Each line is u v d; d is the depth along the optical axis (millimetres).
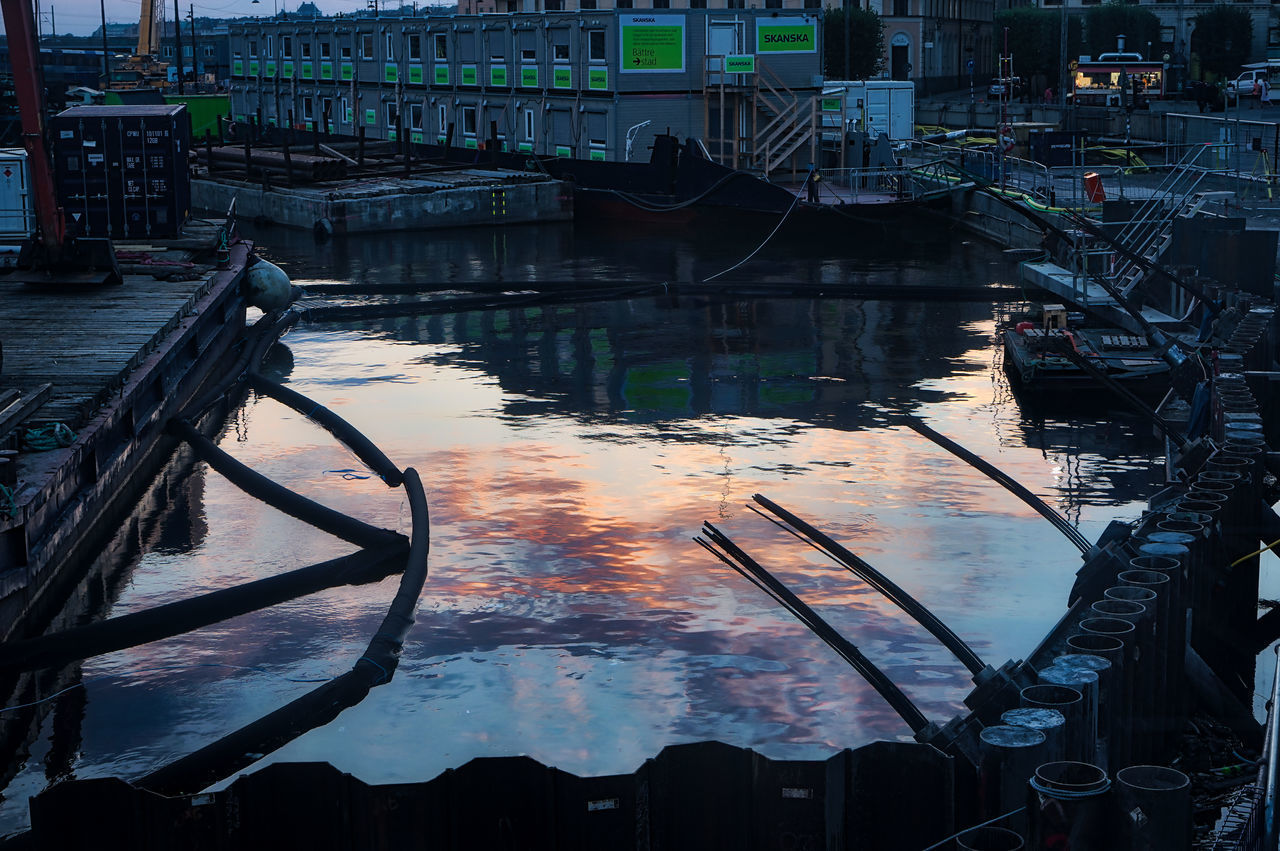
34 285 24000
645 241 44031
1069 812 6488
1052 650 8922
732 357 25125
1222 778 9406
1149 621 9102
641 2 57875
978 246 41938
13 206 29375
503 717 10430
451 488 16594
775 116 50531
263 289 28656
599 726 10242
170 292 23891
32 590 12906
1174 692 9992
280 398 21641
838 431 19344
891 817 7359
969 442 18562
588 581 13281
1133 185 42125
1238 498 12570
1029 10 96250
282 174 54844
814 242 43406
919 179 47594
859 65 85062
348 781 7398
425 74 62281
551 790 7434
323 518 15234
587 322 29359
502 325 29078
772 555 13906
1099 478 16750
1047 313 22766
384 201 46719
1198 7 95875
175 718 10617
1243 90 72438
